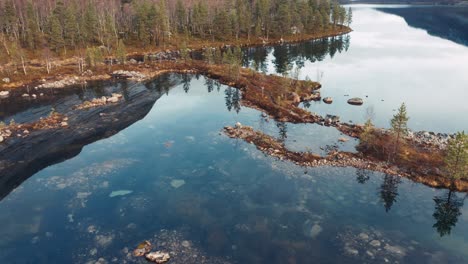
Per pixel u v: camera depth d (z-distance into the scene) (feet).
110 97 266.57
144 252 106.83
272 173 156.46
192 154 174.60
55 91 283.59
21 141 185.37
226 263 103.24
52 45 419.95
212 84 325.01
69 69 351.46
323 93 290.35
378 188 145.79
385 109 250.37
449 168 147.23
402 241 113.70
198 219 123.75
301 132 204.44
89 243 111.14
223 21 557.33
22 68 338.95
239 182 148.56
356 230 118.62
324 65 406.21
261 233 116.57
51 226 119.14
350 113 241.35
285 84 277.44
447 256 106.73
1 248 108.68
